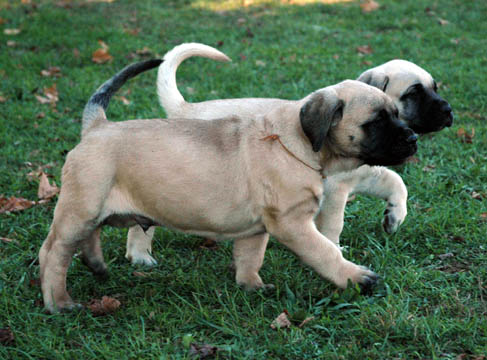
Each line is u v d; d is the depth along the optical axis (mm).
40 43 3592
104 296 1756
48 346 1615
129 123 1747
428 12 4332
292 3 4719
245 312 1713
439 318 1652
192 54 2061
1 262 1892
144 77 3135
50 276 1725
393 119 1687
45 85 2949
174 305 1725
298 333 1626
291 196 1685
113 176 1712
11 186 2211
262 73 3148
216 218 1729
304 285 1801
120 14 4387
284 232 1702
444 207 2051
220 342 1628
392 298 1699
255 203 1712
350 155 1700
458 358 1554
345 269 1711
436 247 1916
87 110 1775
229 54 3463
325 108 1648
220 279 1842
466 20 4145
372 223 2037
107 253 1946
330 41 3758
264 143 1705
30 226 2031
